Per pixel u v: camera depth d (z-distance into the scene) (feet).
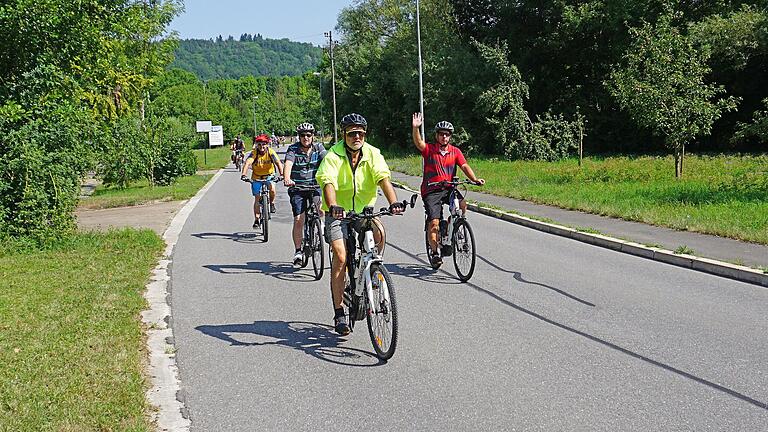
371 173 19.45
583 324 21.56
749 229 35.73
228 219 52.11
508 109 122.31
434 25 154.71
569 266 31.12
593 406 15.01
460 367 17.69
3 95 38.88
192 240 40.91
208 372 17.61
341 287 19.71
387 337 18.19
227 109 361.10
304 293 26.58
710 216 40.55
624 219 43.73
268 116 435.94
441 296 25.52
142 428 13.66
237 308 24.21
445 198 29.55
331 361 18.38
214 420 14.57
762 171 66.33
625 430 13.75
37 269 30.04
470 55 133.28
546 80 137.80
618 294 25.50
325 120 242.78
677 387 16.10
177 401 15.48
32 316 21.90
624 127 126.62
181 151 104.68
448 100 131.13
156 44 108.27
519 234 41.65
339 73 218.79
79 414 14.19
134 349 18.65
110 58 59.47
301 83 544.21
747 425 13.92
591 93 131.95
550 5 131.44
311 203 29.94
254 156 40.93
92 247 36.27
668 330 20.79
